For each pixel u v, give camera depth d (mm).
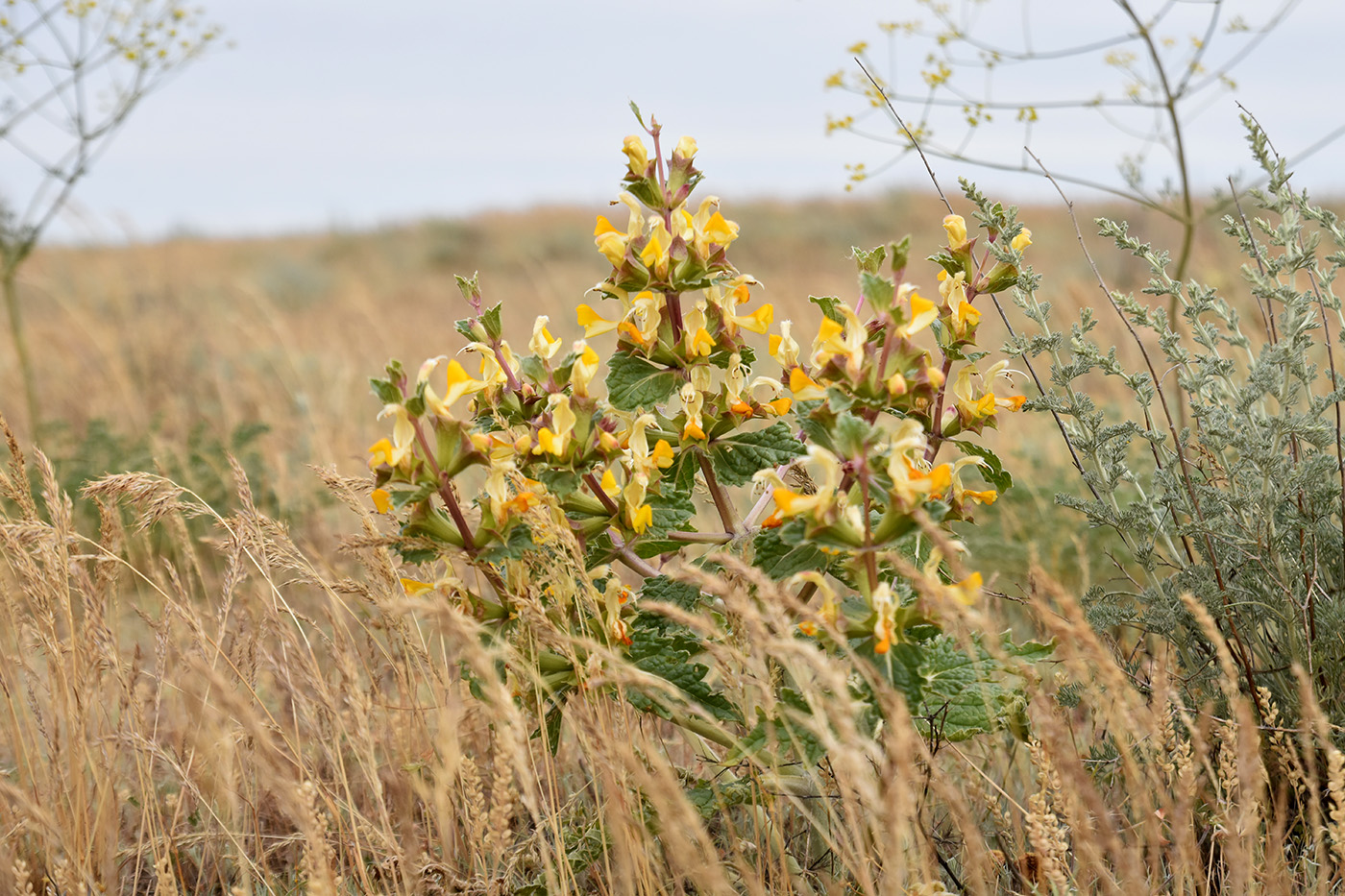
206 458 4234
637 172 1836
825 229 17891
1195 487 2328
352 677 1982
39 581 2152
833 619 1594
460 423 1738
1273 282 2256
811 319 5742
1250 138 2316
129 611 3281
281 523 2242
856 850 1729
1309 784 1704
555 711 2014
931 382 1713
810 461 1596
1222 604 2199
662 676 1884
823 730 1474
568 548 1767
